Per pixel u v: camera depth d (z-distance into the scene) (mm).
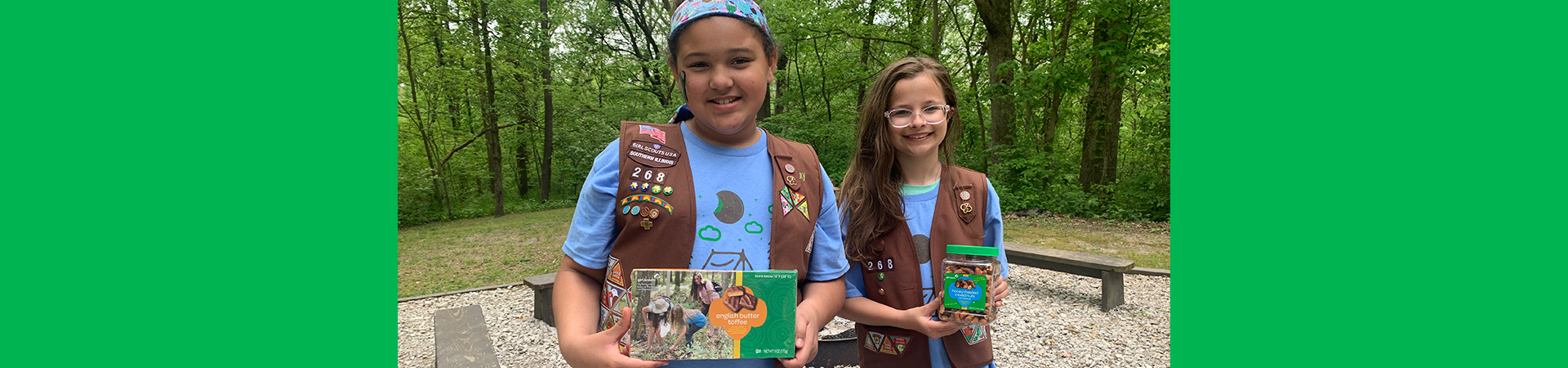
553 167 18984
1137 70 11078
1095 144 12500
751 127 1405
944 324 1750
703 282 1222
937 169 2170
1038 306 5059
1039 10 12961
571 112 18891
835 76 14023
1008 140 12266
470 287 6441
